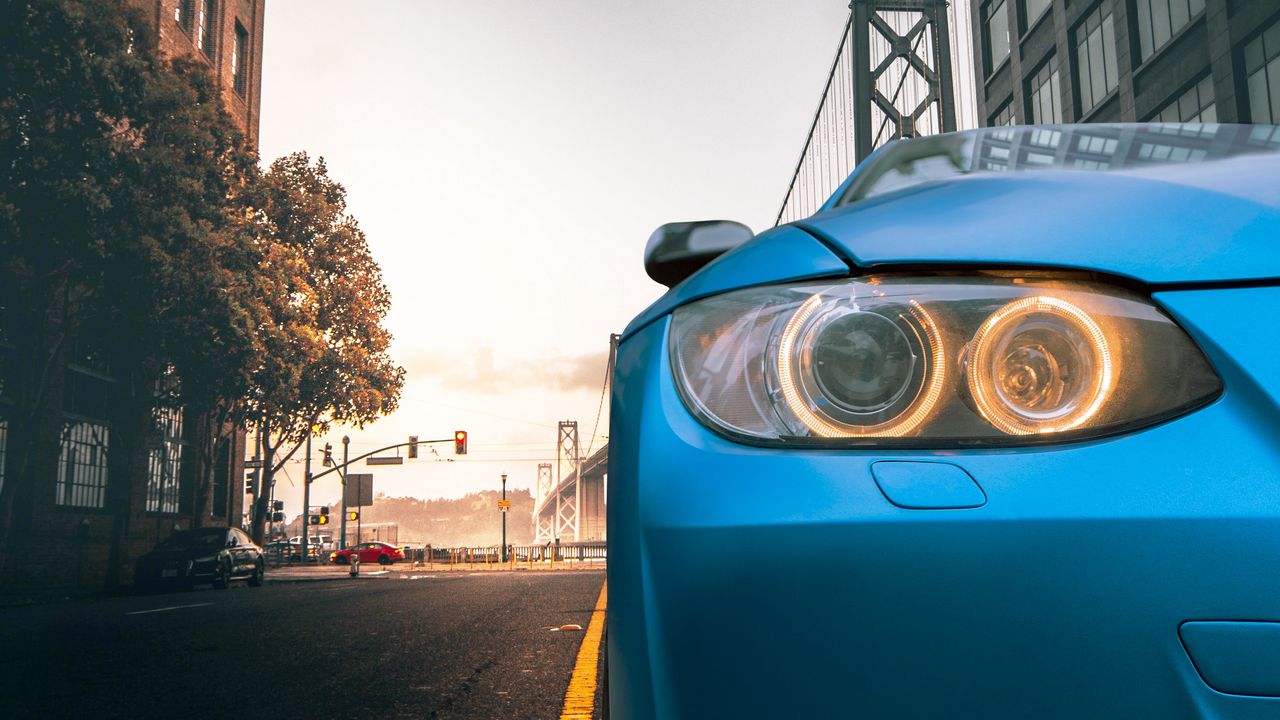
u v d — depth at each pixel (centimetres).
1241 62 1972
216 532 1744
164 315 1585
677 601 89
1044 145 162
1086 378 85
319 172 2439
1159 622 75
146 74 1435
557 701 347
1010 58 3139
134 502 2216
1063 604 77
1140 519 77
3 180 1323
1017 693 77
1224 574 75
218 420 2180
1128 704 75
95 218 1355
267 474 2547
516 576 1739
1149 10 2334
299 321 2088
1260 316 82
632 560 98
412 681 397
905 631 80
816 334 94
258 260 1777
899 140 187
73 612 932
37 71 1345
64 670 451
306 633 597
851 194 170
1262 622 73
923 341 90
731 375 97
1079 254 91
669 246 168
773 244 111
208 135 1588
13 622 789
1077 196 102
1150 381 83
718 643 86
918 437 87
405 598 942
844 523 83
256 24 3008
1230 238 88
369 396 2481
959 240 96
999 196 106
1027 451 83
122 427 1844
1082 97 2677
